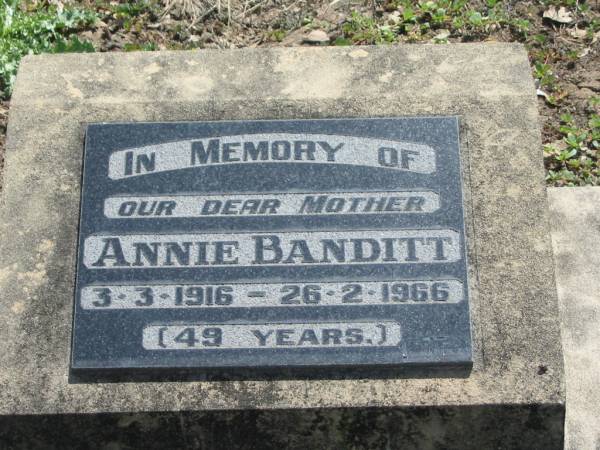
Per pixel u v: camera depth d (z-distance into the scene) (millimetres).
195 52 1429
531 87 1385
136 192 1317
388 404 1233
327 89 1388
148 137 1342
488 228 1310
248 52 1427
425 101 1374
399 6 1865
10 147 1361
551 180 1632
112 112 1376
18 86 1399
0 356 1267
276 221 1303
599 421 1282
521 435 1246
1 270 1303
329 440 1251
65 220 1324
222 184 1319
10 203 1334
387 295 1271
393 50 1422
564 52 1808
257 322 1264
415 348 1251
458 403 1232
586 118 1723
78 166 1351
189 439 1252
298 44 1831
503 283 1286
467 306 1266
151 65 1416
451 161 1326
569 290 1377
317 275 1279
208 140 1339
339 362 1247
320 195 1312
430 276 1277
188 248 1293
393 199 1310
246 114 1370
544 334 1263
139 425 1246
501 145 1351
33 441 1254
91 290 1279
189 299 1273
